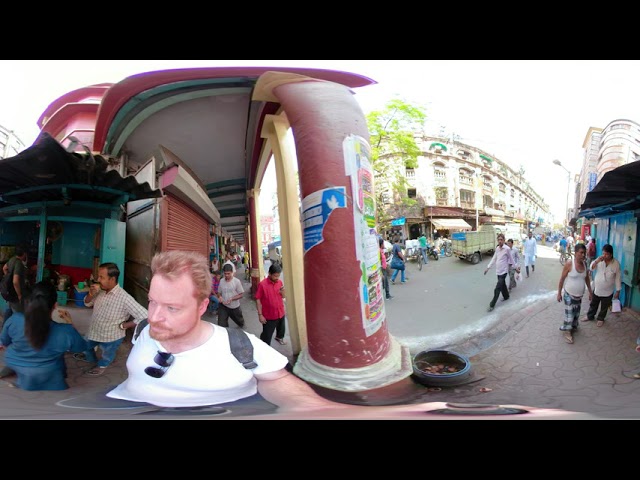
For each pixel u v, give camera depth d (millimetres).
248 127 5648
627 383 3043
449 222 22703
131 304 2988
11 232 5164
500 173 31344
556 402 2449
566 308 4516
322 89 3432
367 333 3178
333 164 3191
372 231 3395
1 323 4082
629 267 5676
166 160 4590
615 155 11195
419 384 3225
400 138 12094
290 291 4285
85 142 6883
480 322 5504
